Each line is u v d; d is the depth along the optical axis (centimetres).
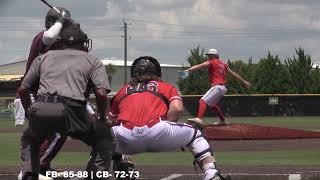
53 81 1283
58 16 1436
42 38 1457
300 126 4928
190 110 7325
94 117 1333
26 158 1335
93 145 1340
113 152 1379
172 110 1365
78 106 1276
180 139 1343
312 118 7050
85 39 1373
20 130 4547
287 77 10538
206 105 3228
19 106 1758
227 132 3195
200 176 1755
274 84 10519
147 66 1424
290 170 1875
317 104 7725
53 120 1259
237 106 7681
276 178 1734
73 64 1300
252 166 2011
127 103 1377
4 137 3781
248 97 7688
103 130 1334
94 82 1299
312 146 2900
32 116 1272
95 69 1310
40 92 1287
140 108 1354
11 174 1844
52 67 1299
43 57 1323
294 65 10594
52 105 1258
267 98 7719
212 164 1347
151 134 1326
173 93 1393
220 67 3231
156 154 2628
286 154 2561
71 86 1280
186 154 2631
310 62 10706
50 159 1642
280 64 10712
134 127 1334
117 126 1365
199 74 11225
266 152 2644
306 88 10419
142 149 1359
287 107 7725
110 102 1430
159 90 1390
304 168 1933
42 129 1281
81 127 1286
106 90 1304
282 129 3303
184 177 1762
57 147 1636
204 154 1348
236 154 2566
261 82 10556
